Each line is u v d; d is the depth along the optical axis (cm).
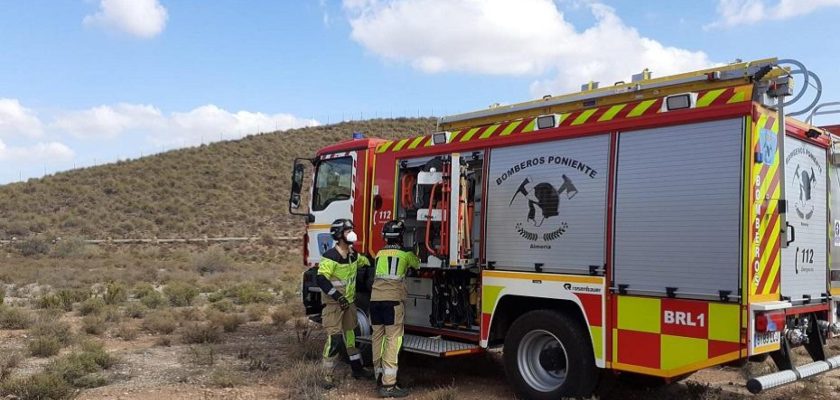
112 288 1691
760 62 679
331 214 1020
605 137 677
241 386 798
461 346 793
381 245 918
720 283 581
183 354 1003
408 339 845
